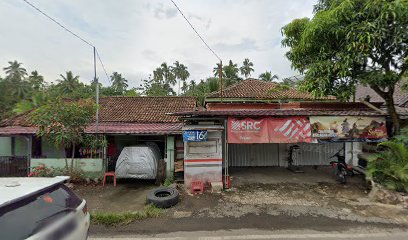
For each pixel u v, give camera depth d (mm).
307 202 7117
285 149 11938
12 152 11789
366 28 6727
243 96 14234
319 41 7816
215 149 8680
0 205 2590
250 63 48781
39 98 11906
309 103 11250
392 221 5734
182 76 58344
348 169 9578
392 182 7219
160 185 8992
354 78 7855
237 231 5289
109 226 5555
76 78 44750
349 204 6902
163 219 5969
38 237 2639
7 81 37531
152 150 9445
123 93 39594
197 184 8266
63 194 3541
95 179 9430
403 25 6660
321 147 11984
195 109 14234
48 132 8695
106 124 11883
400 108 11789
